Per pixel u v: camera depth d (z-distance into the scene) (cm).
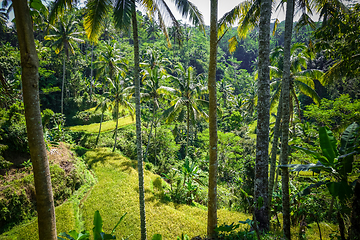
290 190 1166
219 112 2234
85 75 4456
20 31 345
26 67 353
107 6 700
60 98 3669
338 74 945
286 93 702
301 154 1277
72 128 3075
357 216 292
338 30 759
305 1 823
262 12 764
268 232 636
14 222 1013
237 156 2369
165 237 1001
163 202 1384
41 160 367
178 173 1844
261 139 752
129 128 3080
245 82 6231
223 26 987
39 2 357
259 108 767
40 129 371
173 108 1930
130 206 1255
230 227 464
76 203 1293
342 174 346
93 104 3922
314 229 898
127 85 3644
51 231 372
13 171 1201
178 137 3375
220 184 2180
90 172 1748
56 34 2842
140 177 804
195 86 1970
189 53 5844
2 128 1245
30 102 359
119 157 2130
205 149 2906
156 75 2289
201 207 1532
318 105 1440
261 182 738
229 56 8100
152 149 2697
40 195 367
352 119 1134
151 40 5981
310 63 2334
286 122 689
